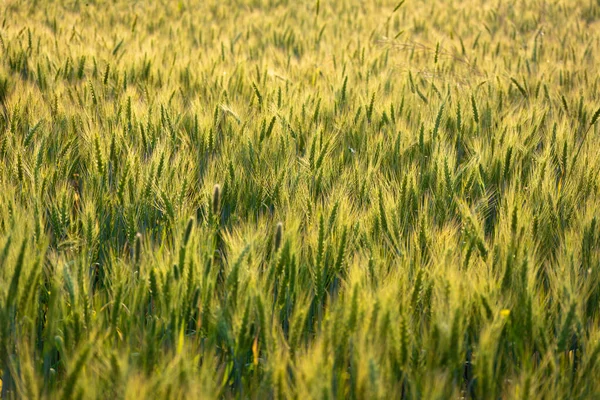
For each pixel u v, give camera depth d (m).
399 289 2.62
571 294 2.49
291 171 3.90
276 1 15.03
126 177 3.54
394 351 2.27
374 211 3.31
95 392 2.01
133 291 2.62
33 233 2.87
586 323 2.74
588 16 13.59
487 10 13.34
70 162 4.05
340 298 2.75
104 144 4.07
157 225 3.51
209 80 6.09
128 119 4.64
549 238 3.38
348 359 2.52
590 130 5.11
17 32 8.54
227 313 2.49
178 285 2.46
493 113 5.41
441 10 13.58
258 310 2.37
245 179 3.83
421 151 4.45
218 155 4.30
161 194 3.43
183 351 2.21
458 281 2.51
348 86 6.08
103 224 3.41
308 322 2.79
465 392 2.48
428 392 2.09
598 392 2.24
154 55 7.29
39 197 3.22
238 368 2.40
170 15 12.95
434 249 3.00
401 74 7.02
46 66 6.27
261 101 5.41
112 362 2.09
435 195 3.68
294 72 7.04
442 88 6.23
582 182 3.94
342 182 3.82
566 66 7.86
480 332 2.42
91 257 3.14
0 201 3.16
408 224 3.46
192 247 2.65
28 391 2.04
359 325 2.32
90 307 2.53
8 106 4.89
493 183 4.23
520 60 8.34
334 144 4.51
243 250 2.54
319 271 2.78
